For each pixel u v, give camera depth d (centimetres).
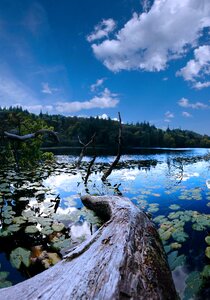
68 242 373
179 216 490
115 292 159
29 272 298
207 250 333
